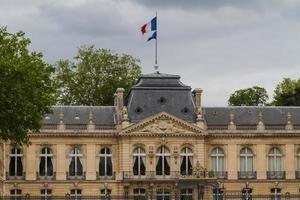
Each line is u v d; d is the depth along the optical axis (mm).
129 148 150250
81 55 188625
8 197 139250
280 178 154000
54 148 150625
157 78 154625
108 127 151625
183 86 154750
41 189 149750
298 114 157375
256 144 154125
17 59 117062
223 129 153500
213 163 153250
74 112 153250
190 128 151250
